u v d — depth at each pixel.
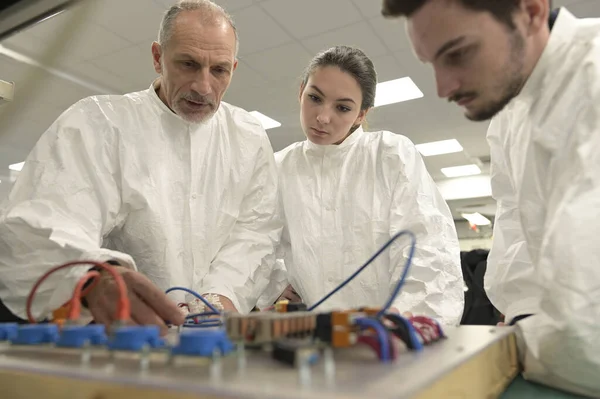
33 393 0.36
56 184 0.92
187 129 1.11
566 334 0.53
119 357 0.40
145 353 0.39
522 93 0.71
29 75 3.45
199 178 1.11
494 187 0.94
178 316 0.67
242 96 3.87
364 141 1.29
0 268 0.80
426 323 0.58
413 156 1.22
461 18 0.59
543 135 0.67
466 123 4.50
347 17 2.70
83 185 0.95
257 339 0.43
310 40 2.96
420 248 1.03
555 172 0.65
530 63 0.68
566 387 0.57
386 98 3.91
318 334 0.45
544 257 0.58
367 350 0.44
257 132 1.23
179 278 1.04
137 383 0.31
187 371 0.34
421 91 3.74
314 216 1.23
